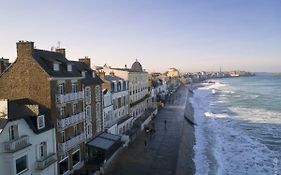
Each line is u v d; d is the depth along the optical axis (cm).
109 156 4041
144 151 4634
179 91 18012
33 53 3253
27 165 2767
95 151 4150
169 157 4322
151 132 5931
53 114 3212
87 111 4119
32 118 2933
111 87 5356
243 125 7494
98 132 4534
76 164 3716
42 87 3180
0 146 2486
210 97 16062
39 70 3172
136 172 3738
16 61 3238
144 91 8519
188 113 9269
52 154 3142
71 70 3744
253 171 4206
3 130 2509
